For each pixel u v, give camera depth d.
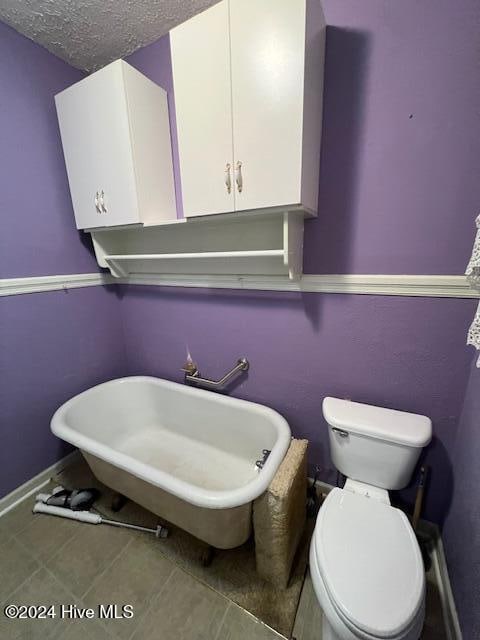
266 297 1.47
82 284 1.80
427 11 0.91
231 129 1.03
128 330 2.09
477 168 0.96
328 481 1.54
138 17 1.29
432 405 1.20
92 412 1.72
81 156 1.45
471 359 1.09
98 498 1.57
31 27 1.33
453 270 1.06
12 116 1.38
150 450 1.75
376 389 1.30
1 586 1.17
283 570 1.11
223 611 1.07
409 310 1.16
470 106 0.92
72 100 1.38
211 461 1.62
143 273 1.88
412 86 0.98
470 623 0.83
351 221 1.18
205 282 1.63
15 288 1.48
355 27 1.01
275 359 1.53
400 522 0.96
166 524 1.42
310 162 1.05
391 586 0.79
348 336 1.31
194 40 1.01
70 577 1.20
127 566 1.24
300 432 1.55
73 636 1.02
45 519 1.47
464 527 0.96
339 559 0.86
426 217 1.06
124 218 1.41
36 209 1.53
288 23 0.86
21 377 1.56
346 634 0.74
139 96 1.31
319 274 1.30
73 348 1.80
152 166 1.42
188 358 1.86
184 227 1.59
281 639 0.99
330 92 1.09
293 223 1.15
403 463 1.09
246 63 0.95
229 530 1.12
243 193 1.06
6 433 1.52
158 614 1.07
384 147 1.06
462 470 1.05
